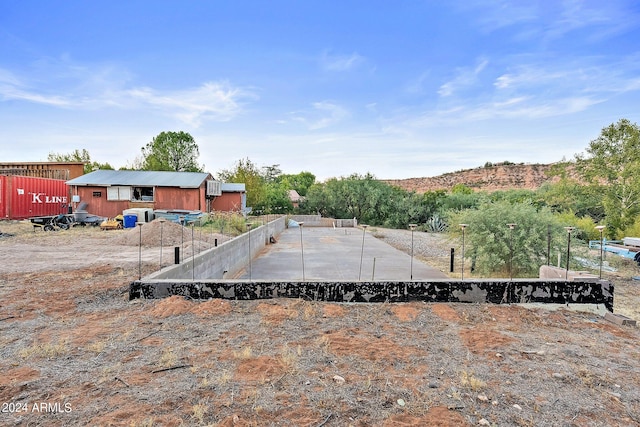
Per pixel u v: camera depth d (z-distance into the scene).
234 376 2.73
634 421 2.30
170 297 4.64
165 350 3.19
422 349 3.38
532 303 4.86
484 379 2.81
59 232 13.90
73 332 3.59
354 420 2.22
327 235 19.64
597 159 14.08
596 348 3.53
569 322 4.31
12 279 5.90
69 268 6.91
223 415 2.22
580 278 4.95
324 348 3.32
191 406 2.31
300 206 33.22
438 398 2.51
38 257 8.38
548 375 2.91
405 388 2.64
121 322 3.91
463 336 3.73
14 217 17.44
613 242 12.20
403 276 8.48
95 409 2.25
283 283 4.80
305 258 11.24
